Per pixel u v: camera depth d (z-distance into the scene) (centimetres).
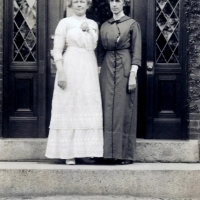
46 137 661
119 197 573
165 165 609
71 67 598
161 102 661
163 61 663
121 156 601
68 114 595
